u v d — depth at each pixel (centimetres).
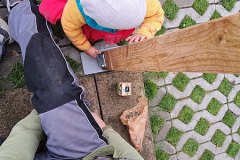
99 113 224
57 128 165
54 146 165
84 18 176
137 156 155
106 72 227
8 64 210
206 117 265
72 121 166
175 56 121
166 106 250
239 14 80
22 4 198
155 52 140
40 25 193
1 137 200
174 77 253
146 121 234
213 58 93
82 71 223
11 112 206
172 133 253
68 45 221
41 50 184
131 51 170
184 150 258
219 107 269
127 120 225
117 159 137
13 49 212
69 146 163
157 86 247
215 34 90
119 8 157
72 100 171
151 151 235
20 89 209
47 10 192
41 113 171
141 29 192
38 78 179
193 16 252
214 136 268
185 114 257
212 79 265
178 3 247
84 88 204
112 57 200
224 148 272
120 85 223
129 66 180
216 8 259
